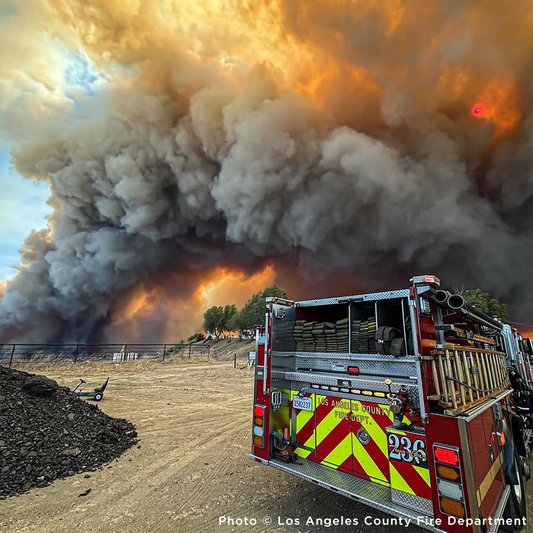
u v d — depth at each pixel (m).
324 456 3.13
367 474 2.80
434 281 2.58
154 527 2.96
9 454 4.11
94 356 20.67
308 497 3.57
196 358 23.28
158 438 5.74
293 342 3.78
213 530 2.93
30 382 5.82
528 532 3.15
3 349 18.02
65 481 3.93
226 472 4.24
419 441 2.49
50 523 3.01
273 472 4.24
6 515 3.13
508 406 4.02
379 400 2.80
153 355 23.75
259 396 3.53
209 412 7.82
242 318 46.44
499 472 2.93
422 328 2.57
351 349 3.21
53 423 5.11
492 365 3.77
